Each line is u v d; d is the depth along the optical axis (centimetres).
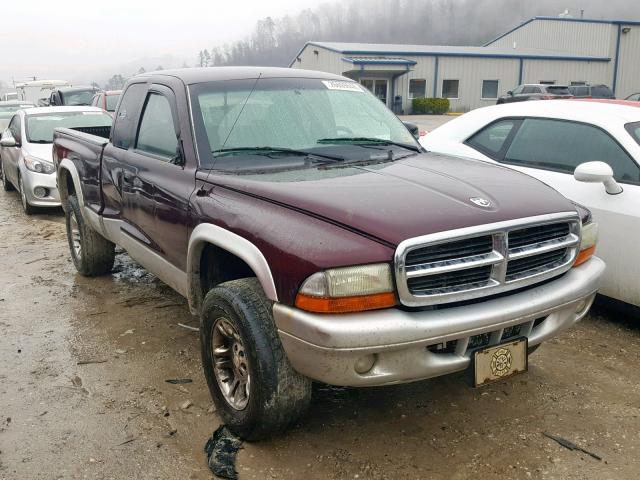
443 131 610
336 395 368
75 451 315
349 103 438
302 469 298
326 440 322
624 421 338
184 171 372
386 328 260
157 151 421
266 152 375
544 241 306
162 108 422
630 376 390
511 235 291
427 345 270
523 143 533
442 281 276
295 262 271
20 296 555
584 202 463
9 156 1056
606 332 459
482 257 281
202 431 332
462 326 273
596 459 304
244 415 307
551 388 375
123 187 451
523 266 299
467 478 291
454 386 378
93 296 550
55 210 971
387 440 322
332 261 262
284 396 293
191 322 485
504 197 307
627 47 4169
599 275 334
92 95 2158
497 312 282
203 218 336
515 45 4609
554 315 315
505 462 303
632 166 451
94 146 518
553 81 4141
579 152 489
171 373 399
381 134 425
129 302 532
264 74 430
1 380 393
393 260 263
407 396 367
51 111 1052
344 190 304
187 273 356
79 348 440
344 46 4247
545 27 4503
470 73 4075
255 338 290
